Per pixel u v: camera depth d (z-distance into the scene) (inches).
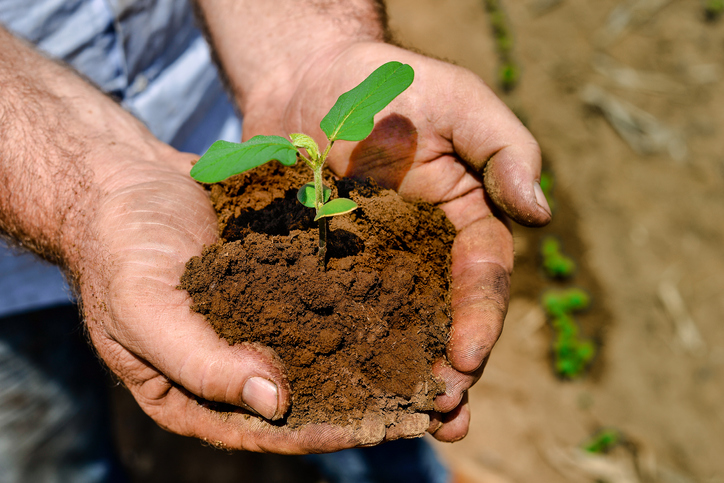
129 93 25.3
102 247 19.9
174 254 20.0
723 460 34.5
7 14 23.7
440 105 21.0
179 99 26.4
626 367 38.2
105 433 28.4
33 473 26.4
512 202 20.7
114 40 24.9
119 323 19.5
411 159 21.6
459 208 21.7
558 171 47.5
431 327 19.9
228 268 19.8
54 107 22.1
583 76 53.7
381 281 20.1
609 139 49.5
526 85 53.7
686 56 54.4
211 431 20.0
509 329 40.2
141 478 32.5
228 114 28.7
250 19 24.1
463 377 20.0
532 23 58.3
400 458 27.5
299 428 19.4
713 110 50.6
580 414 36.5
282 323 19.5
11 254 24.2
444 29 57.6
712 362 38.3
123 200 20.2
